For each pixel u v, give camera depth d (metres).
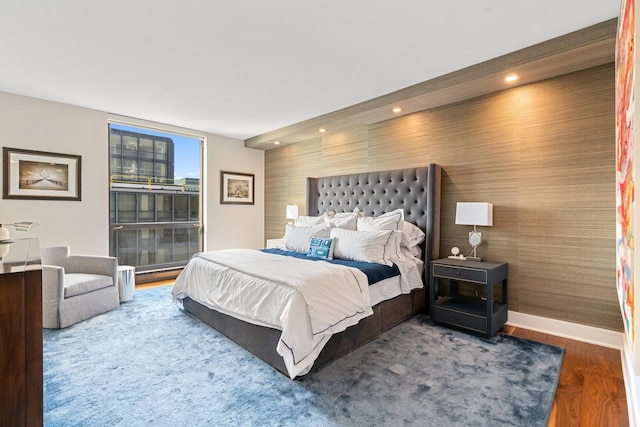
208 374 2.12
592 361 2.31
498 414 1.70
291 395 1.88
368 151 4.34
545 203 2.86
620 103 1.66
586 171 2.65
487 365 2.23
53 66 2.84
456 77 2.98
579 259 2.69
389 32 2.32
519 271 3.01
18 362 1.21
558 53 2.40
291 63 2.82
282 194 5.80
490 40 2.44
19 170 3.53
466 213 3.11
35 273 1.25
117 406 1.76
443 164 3.56
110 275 3.48
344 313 2.28
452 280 3.49
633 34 1.07
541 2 1.99
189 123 4.76
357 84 3.29
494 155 3.17
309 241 3.68
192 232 5.30
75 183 3.92
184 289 3.25
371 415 1.69
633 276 1.10
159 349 2.49
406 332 2.85
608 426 1.62
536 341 2.65
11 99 3.49
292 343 1.96
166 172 4.96
